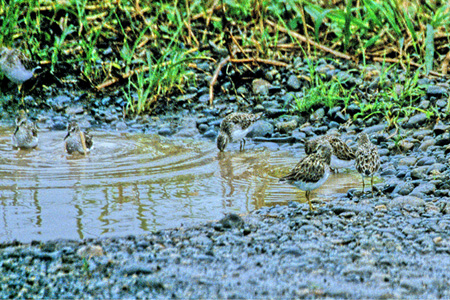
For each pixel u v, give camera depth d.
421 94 16.34
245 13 20.23
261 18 19.64
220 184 11.92
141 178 12.20
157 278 7.71
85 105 17.25
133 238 9.08
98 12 20.03
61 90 17.80
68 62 18.33
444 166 12.18
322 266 8.05
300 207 10.53
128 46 18.59
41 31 19.17
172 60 17.62
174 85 17.83
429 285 7.46
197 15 20.28
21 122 14.10
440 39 19.12
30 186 11.58
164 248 8.68
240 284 7.54
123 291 7.42
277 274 7.81
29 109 16.95
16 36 19.02
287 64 18.50
